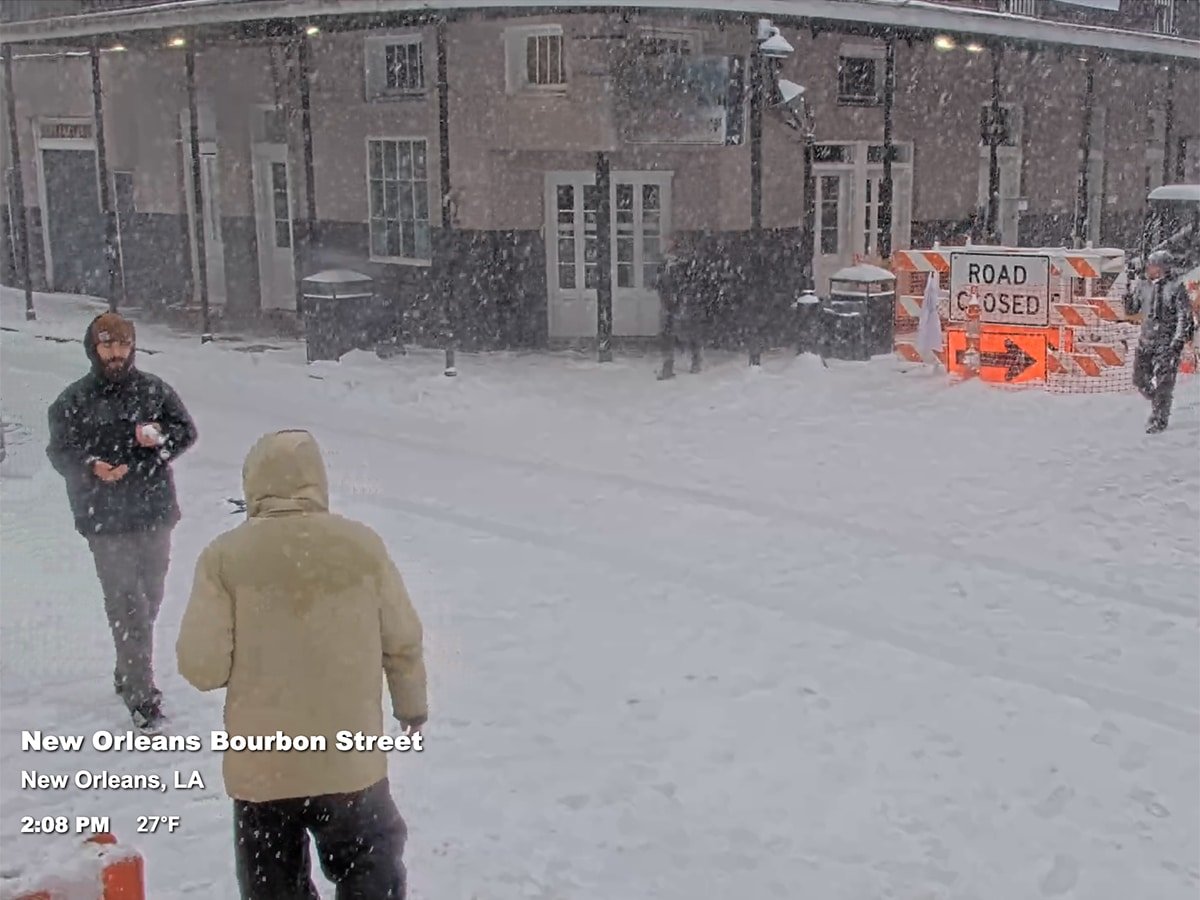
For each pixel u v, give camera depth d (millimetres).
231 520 9578
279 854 3951
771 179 18516
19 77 24812
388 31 18328
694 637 7344
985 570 8539
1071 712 6359
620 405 14156
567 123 16797
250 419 13516
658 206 18328
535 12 15805
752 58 16922
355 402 14445
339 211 19578
